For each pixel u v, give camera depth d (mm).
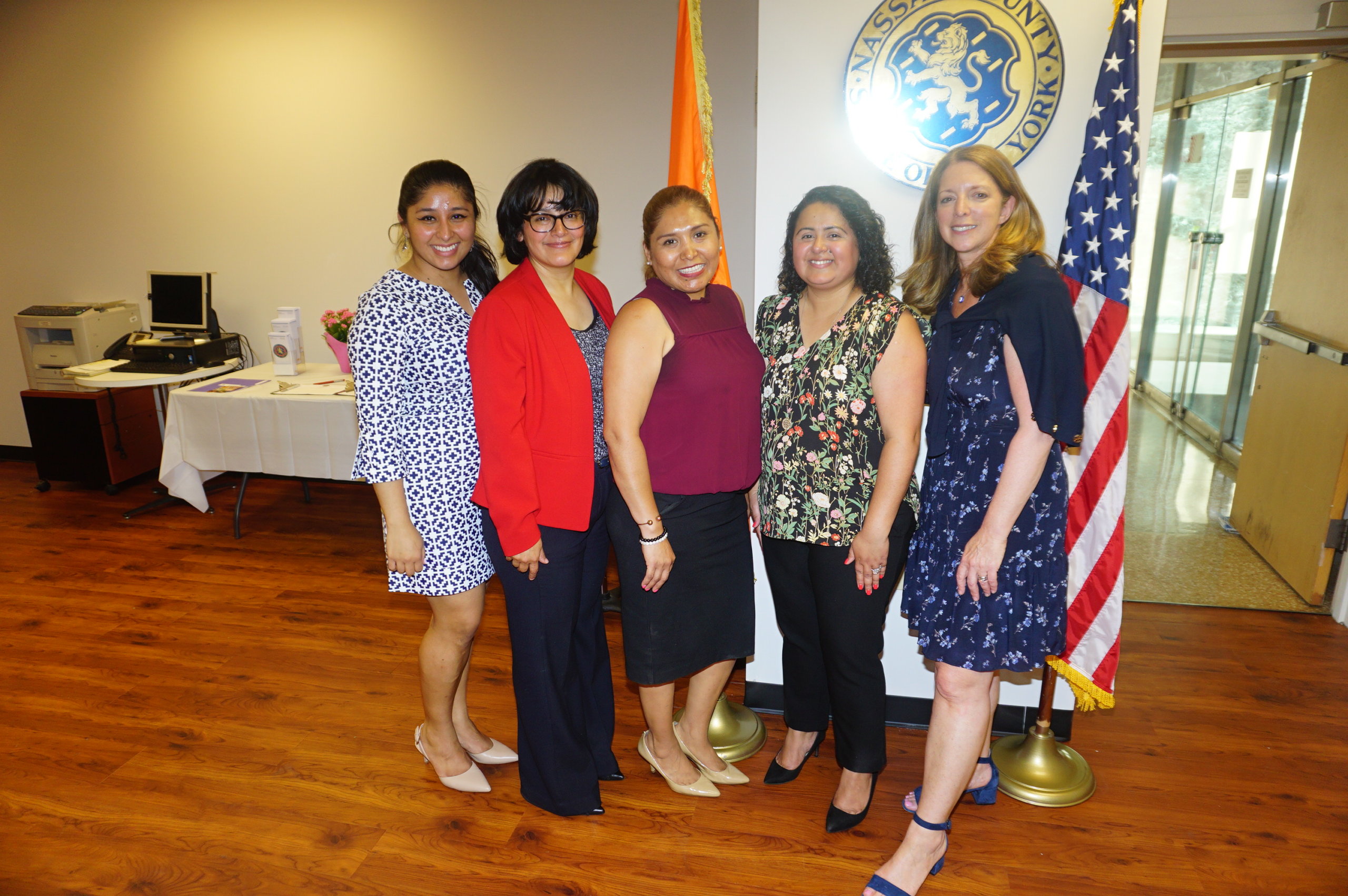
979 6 2018
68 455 4461
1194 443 5531
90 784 2209
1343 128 3262
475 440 1920
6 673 2758
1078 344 1602
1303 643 2961
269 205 4555
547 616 1906
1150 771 2258
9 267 4977
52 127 4688
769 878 1892
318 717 2527
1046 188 2096
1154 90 1981
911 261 2184
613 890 1856
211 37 4375
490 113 4191
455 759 2188
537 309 1760
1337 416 3121
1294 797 2152
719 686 2139
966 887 1855
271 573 3572
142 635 3021
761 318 1914
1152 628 3082
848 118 2123
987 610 1726
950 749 1784
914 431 1714
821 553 1838
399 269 1921
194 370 4320
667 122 4035
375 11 4168
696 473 1814
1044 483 1731
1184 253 5977
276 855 1961
